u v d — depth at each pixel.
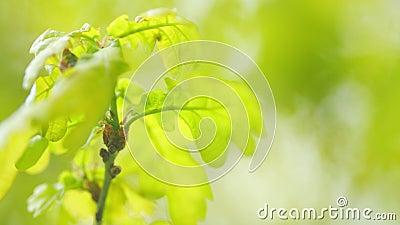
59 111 0.42
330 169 0.70
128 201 0.51
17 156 0.43
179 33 0.49
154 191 0.50
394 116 0.67
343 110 0.67
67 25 0.68
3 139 0.42
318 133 0.68
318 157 0.70
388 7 0.66
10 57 0.67
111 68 0.43
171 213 0.51
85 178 0.50
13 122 0.42
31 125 0.42
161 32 0.49
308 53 0.66
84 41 0.47
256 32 0.66
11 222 0.64
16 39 0.68
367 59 0.67
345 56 0.66
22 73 0.67
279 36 0.66
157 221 0.51
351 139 0.68
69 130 0.47
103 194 0.47
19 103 0.67
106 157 0.47
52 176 0.64
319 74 0.66
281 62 0.66
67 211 0.51
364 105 0.67
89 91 0.42
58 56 0.46
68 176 0.50
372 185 0.68
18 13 0.68
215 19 0.66
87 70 0.43
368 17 0.66
